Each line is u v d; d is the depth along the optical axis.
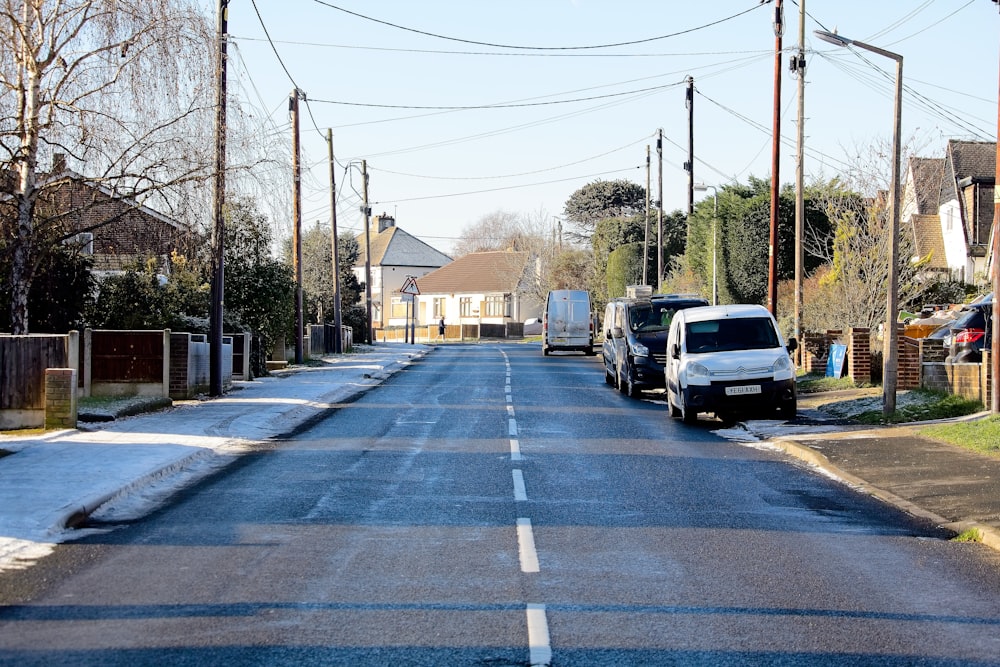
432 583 7.57
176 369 22.34
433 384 29.61
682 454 15.10
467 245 125.12
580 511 10.55
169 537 9.18
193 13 19.92
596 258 73.56
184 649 6.01
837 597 7.26
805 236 37.62
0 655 5.88
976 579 7.83
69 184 19.48
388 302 101.81
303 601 7.07
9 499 10.41
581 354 50.59
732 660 5.86
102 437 15.65
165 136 19.75
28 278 19.06
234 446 15.70
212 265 23.06
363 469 13.41
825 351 27.61
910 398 19.56
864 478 12.52
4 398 16.42
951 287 38.72
